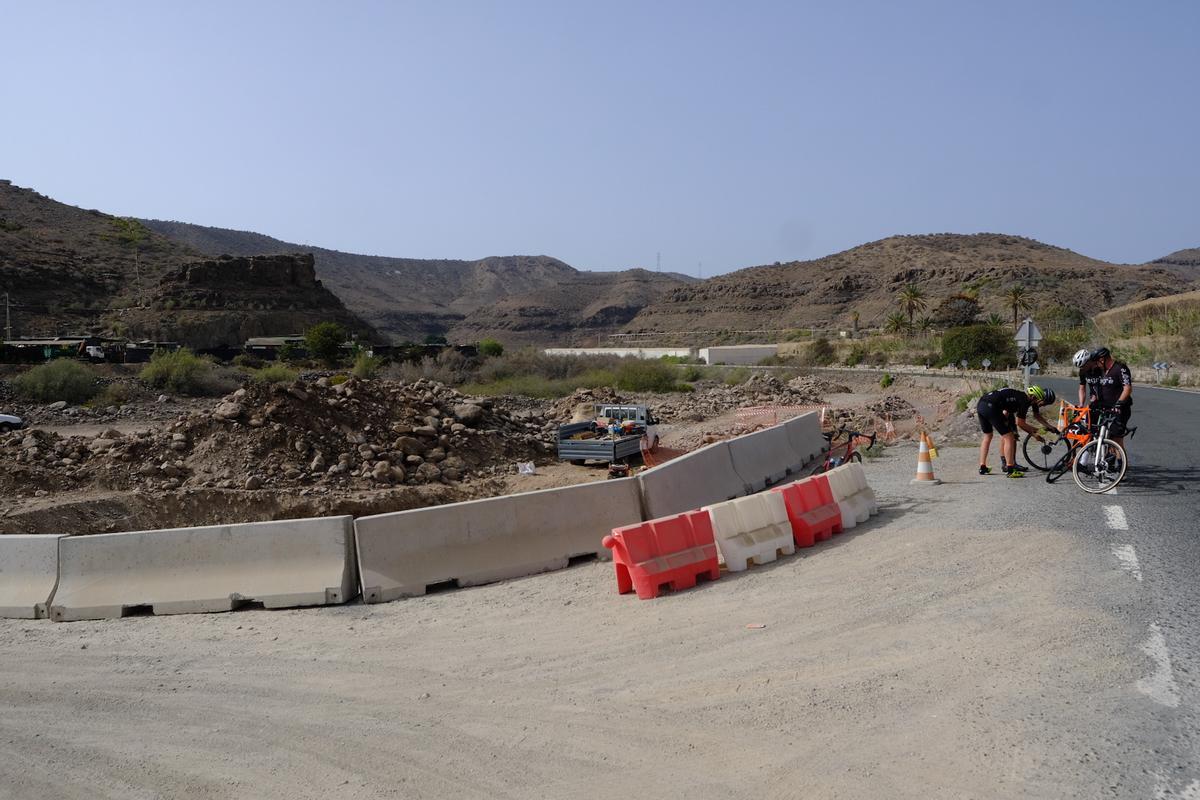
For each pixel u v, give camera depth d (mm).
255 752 5148
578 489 10367
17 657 7297
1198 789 3971
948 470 14656
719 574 8750
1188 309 66312
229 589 8641
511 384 54344
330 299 122375
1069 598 6891
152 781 4840
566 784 4484
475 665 6453
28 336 85188
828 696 5305
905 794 4086
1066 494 11391
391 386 22078
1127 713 4781
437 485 18172
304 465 17812
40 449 17391
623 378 56375
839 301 183250
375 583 8680
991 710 4926
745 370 73188
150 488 16266
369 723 5469
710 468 13391
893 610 6934
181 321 97500
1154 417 23016
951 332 75188
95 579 8727
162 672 6734
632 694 5633
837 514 10180
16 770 5074
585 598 8305
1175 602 6664
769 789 4254
